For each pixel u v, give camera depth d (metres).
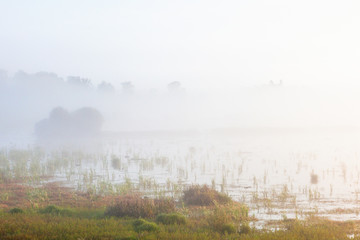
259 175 34.72
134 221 17.50
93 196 25.41
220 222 17.12
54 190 27.95
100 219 18.73
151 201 21.28
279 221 19.12
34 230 14.20
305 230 15.70
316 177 32.97
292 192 27.02
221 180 32.28
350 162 43.62
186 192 24.95
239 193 26.95
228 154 52.09
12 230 14.08
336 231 16.08
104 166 40.91
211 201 23.41
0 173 33.44
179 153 55.00
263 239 14.20
